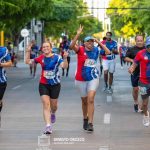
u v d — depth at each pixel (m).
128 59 20.72
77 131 16.97
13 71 54.91
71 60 91.25
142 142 15.16
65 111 21.75
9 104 24.23
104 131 17.00
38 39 102.88
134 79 21.33
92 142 15.13
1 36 65.69
